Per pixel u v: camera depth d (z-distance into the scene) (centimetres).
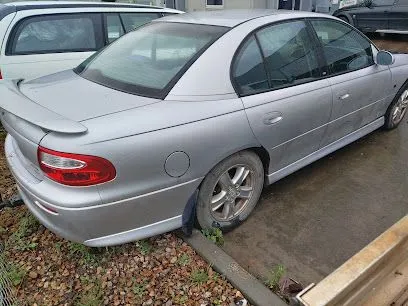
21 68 425
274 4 1223
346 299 158
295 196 336
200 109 239
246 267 256
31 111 212
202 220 265
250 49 275
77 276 239
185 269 243
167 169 226
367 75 374
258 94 272
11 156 259
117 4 503
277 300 217
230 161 263
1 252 257
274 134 283
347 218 307
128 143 209
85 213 208
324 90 322
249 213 299
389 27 1022
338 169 383
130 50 292
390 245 174
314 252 271
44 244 265
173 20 312
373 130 439
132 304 220
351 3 1209
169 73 251
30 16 432
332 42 345
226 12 323
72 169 200
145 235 237
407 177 370
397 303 172
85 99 236
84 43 466
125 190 215
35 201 226
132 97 238
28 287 231
